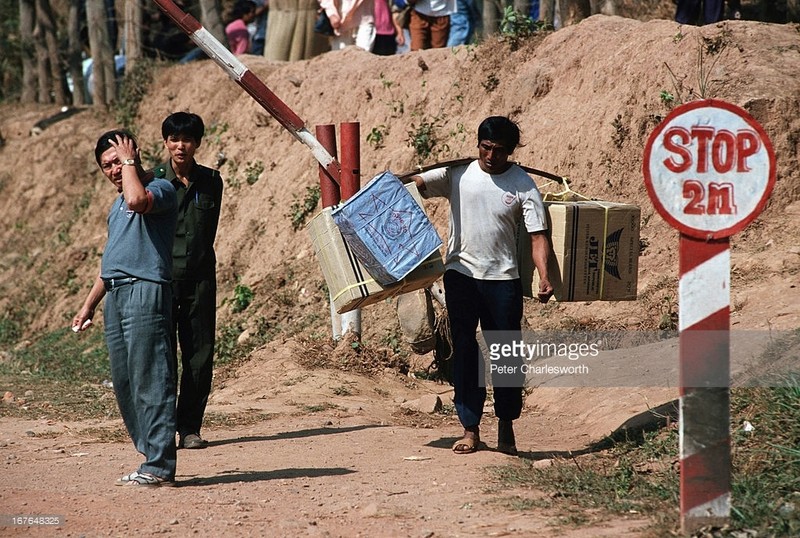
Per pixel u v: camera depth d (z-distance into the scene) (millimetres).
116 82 45312
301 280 28250
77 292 36156
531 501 11875
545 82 26594
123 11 48250
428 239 13961
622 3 31141
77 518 11773
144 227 13125
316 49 38406
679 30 24125
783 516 10391
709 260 10188
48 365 29766
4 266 39938
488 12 31969
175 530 11234
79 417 20266
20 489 13367
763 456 12203
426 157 27922
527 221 14203
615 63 24875
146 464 13398
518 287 14586
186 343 16750
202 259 16828
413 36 33562
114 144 13188
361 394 20641
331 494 12773
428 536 10688
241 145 35000
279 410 19266
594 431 16109
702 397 10195
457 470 13875
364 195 13906
